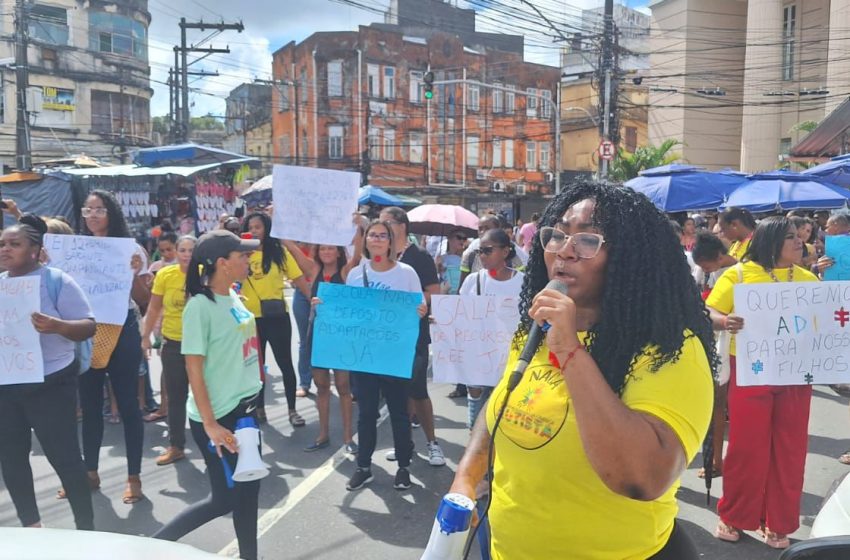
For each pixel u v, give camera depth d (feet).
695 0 115.14
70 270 14.80
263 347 21.15
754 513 12.77
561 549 5.52
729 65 116.78
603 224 5.56
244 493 11.02
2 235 11.87
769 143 99.50
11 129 107.65
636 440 4.75
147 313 18.99
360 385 15.81
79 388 15.29
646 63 135.44
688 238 29.04
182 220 58.54
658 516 5.52
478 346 15.56
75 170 54.24
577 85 150.00
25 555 6.02
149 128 125.29
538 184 146.92
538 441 5.50
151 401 22.34
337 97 133.49
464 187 140.77
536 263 6.54
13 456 12.07
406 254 18.56
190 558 6.66
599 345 5.49
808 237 24.72
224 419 10.99
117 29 118.21
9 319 11.50
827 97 83.51
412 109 136.87
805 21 96.73
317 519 14.35
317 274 19.38
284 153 144.97
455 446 18.94
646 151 86.43
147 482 16.35
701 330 5.70
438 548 5.76
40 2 109.29
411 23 136.98
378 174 134.72
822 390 24.93
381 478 16.55
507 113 145.28
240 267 11.27
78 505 12.19
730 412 12.94
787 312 12.04
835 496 9.89
